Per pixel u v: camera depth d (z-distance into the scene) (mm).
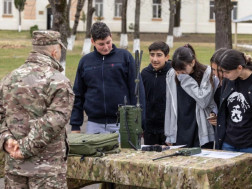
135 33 33625
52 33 4789
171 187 4766
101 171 5164
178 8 48000
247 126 5457
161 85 6617
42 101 4637
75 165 5297
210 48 37469
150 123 6742
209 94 5992
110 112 6336
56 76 4660
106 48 6262
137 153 5434
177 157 5168
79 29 50219
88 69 6383
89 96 6395
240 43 43406
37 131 4531
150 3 52156
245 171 5078
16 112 4676
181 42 43875
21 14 51000
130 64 6344
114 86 6316
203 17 52625
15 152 4613
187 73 6004
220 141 5699
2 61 29562
